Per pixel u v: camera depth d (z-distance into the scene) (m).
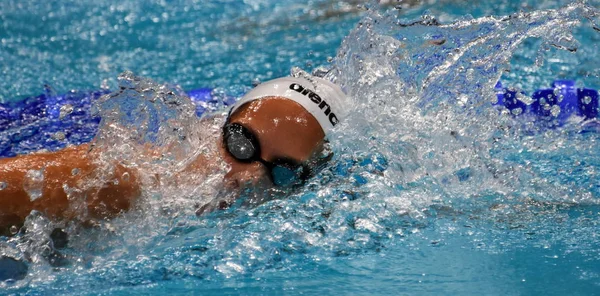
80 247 5.72
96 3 18.38
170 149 6.36
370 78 7.36
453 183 6.96
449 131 7.25
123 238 5.84
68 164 5.89
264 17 17.11
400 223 6.17
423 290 4.93
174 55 14.12
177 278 5.25
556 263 5.30
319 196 6.54
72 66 13.34
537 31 7.71
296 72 7.22
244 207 6.39
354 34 7.67
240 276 5.27
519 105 9.62
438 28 7.99
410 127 7.18
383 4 13.64
